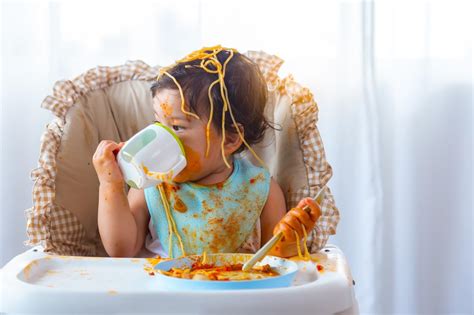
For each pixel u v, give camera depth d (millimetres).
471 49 1766
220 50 1109
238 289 758
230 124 1083
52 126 1104
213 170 1104
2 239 1658
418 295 1811
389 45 1746
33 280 857
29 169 1659
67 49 1648
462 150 1784
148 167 950
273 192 1136
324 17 1687
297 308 746
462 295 1811
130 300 732
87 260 935
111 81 1192
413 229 1805
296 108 1123
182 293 732
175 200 1104
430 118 1778
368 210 1715
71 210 1080
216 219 1097
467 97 1776
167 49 1659
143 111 1177
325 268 895
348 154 1717
